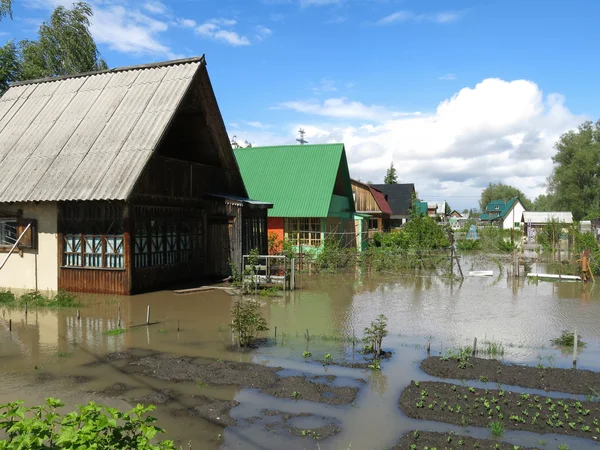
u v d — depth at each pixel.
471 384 7.57
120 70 18.31
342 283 18.72
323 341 9.95
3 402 6.73
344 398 6.97
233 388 7.32
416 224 29.22
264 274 19.33
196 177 17.95
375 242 35.31
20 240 15.68
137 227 14.88
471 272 21.41
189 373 7.89
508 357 9.03
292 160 27.84
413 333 10.76
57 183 14.88
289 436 5.90
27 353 9.00
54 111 17.83
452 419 6.34
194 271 17.84
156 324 11.32
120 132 15.66
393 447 5.64
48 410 6.41
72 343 9.66
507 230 51.94
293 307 13.69
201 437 5.85
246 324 9.54
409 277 20.59
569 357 9.09
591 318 12.47
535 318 12.44
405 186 53.16
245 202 17.91
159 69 17.53
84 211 15.10
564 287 17.88
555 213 51.44
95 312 12.53
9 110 18.83
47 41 30.55
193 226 17.84
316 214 24.84
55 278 15.47
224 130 18.67
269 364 8.48
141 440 3.91
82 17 31.73
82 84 18.58
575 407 6.66
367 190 37.66
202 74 17.25
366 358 8.84
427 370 8.15
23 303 13.13
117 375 7.84
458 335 10.61
